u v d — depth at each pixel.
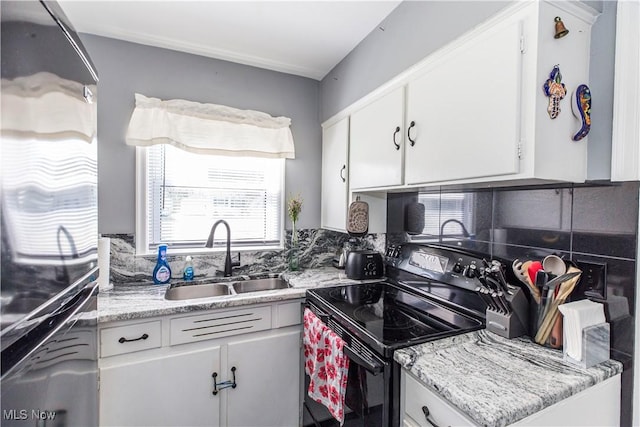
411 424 0.98
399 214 1.95
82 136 0.99
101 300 1.55
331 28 1.76
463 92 1.14
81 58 0.98
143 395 1.43
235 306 1.61
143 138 1.86
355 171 1.89
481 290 1.21
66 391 0.90
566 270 1.05
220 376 1.59
